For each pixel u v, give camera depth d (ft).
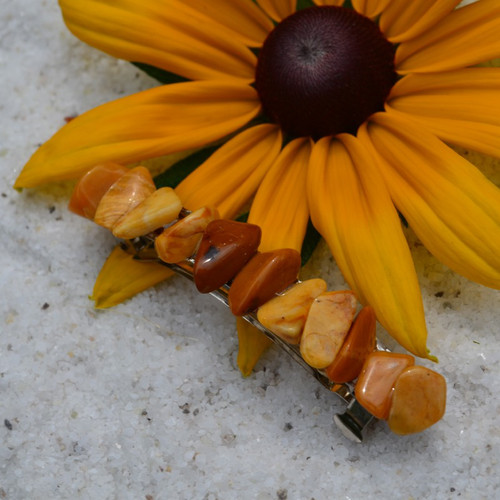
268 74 0.77
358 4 0.78
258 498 0.74
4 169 0.85
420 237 0.73
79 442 0.77
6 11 0.90
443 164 0.73
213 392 0.77
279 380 0.77
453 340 0.76
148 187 0.76
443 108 0.75
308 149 0.77
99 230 0.82
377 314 0.71
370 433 0.75
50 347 0.79
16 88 0.88
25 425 0.78
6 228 0.83
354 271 0.72
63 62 0.88
